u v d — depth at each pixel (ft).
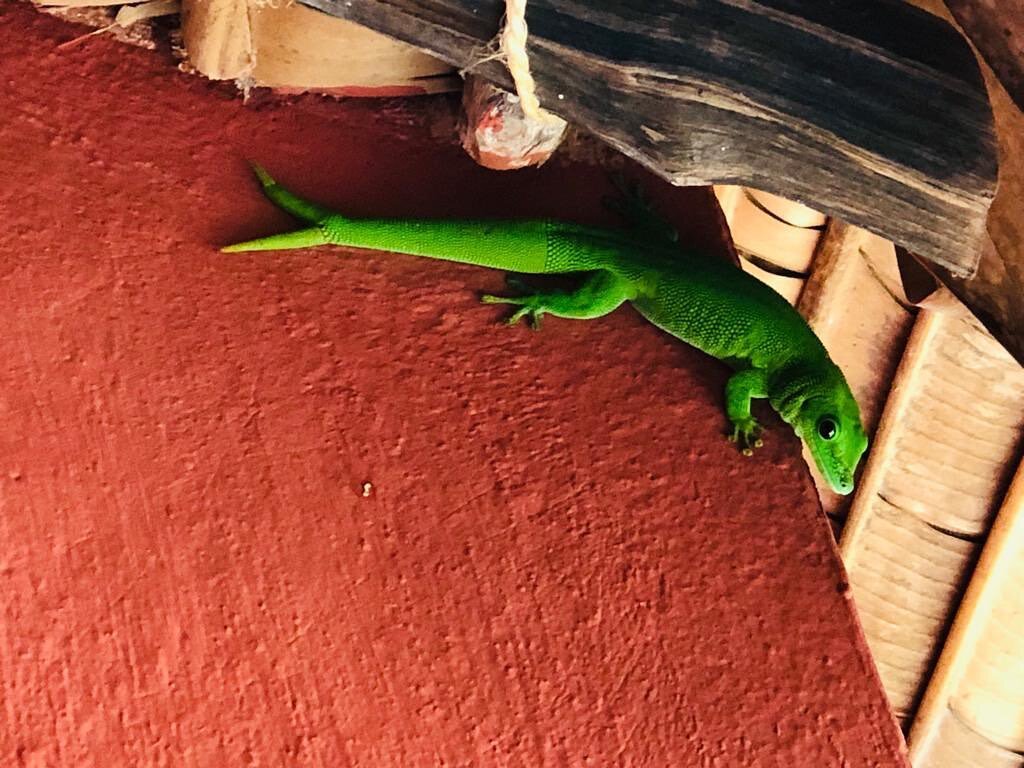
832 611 1.93
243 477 1.90
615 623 1.91
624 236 2.01
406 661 1.88
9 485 1.85
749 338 1.98
